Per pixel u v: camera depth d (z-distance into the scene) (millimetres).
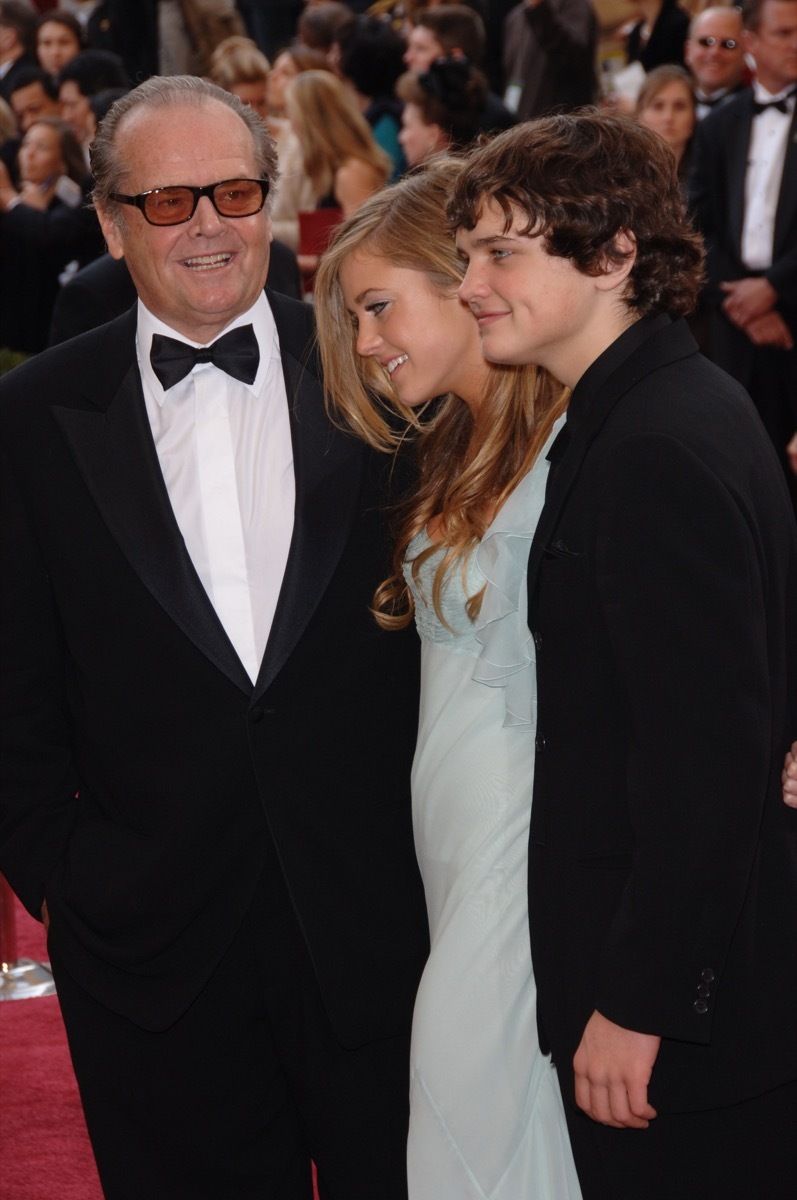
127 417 2266
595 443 1787
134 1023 2277
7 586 2305
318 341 2283
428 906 2238
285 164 5902
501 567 2020
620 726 1803
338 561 2217
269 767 2207
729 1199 1853
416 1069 2117
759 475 1780
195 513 2252
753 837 1695
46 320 6918
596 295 1824
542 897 1888
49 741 2387
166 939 2254
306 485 2240
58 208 6840
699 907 1690
